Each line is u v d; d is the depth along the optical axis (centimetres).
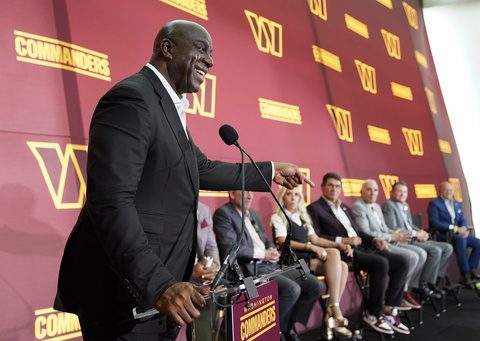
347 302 486
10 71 240
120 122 119
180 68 140
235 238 319
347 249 378
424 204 652
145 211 126
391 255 423
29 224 239
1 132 233
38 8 257
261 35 432
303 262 159
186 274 139
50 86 257
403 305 455
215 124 365
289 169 171
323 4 536
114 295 127
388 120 614
